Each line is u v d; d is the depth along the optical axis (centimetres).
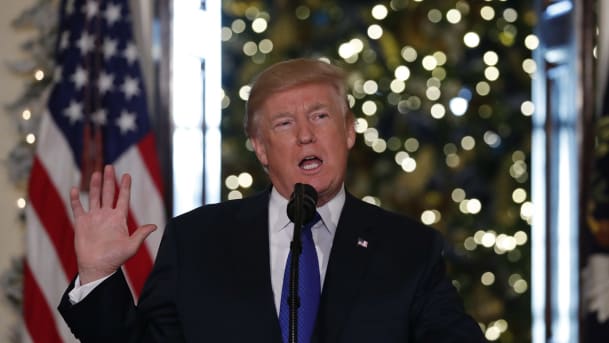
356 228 410
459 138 1130
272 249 411
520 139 1139
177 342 401
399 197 1115
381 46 1109
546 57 891
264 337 388
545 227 871
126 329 389
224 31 1102
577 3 835
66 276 746
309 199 355
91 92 768
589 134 827
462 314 393
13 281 789
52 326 743
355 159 1112
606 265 789
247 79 1095
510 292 1111
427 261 402
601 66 835
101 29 778
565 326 851
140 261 744
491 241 1113
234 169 1089
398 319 390
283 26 1116
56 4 807
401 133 1120
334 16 1130
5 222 793
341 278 396
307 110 403
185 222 424
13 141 798
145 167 764
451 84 1104
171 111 812
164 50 812
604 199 795
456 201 1123
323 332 385
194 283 402
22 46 802
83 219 385
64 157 759
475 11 1111
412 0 1103
